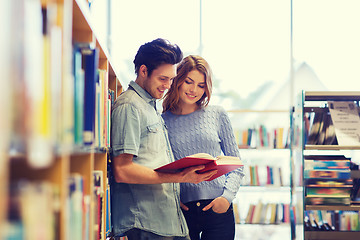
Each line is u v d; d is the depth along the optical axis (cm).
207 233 216
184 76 215
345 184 287
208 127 222
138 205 168
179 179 170
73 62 94
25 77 58
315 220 314
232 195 215
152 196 169
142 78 177
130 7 592
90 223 108
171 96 220
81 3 106
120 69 589
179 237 188
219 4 594
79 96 95
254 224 507
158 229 169
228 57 595
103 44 154
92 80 105
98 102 126
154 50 170
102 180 144
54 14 71
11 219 56
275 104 610
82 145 97
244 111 536
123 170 160
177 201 180
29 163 62
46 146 62
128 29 591
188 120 222
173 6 594
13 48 56
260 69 595
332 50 592
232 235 218
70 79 81
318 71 595
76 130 93
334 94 290
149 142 170
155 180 164
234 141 229
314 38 592
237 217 508
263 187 523
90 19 124
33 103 60
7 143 54
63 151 72
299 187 297
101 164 151
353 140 290
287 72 593
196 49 592
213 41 593
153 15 593
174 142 219
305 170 288
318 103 335
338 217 311
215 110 228
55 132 68
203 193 212
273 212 508
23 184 59
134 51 590
